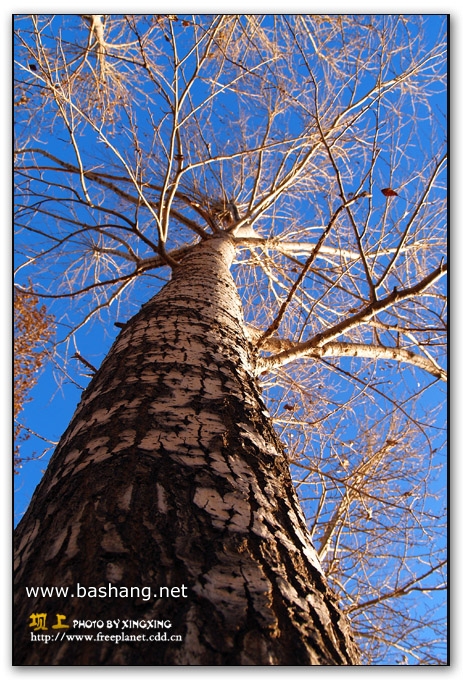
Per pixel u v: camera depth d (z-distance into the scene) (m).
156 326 2.10
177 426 1.37
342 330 3.66
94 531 1.00
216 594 0.88
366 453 4.57
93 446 1.32
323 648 0.89
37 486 1.43
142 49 3.84
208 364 1.81
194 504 1.09
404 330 3.88
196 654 0.77
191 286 2.77
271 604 0.90
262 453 1.42
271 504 1.22
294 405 4.70
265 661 0.79
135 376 1.66
